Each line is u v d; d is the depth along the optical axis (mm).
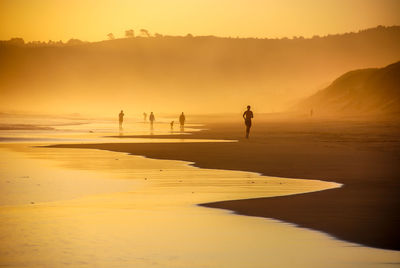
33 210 26016
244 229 21781
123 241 19797
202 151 63375
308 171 43125
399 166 46656
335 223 22812
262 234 20938
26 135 101500
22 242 19594
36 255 17891
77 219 23781
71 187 34156
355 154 59062
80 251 18438
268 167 46188
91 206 27172
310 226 22266
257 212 25375
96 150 65188
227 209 26203
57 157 56094
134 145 73938
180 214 24969
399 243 19422
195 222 23156
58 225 22484
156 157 55844
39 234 20828
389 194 30875
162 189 33281
